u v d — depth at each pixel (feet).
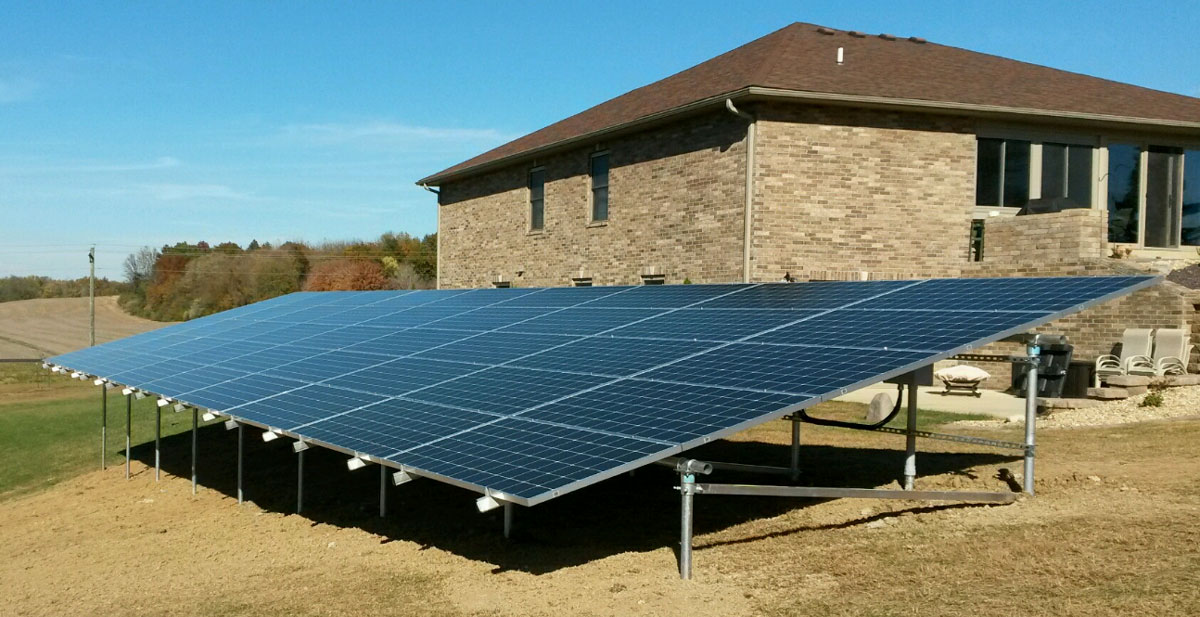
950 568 25.70
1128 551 25.66
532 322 45.68
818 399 24.88
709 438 24.06
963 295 32.89
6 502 58.49
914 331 29.55
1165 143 79.51
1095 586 23.13
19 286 330.34
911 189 71.05
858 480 39.40
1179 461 36.68
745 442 52.65
